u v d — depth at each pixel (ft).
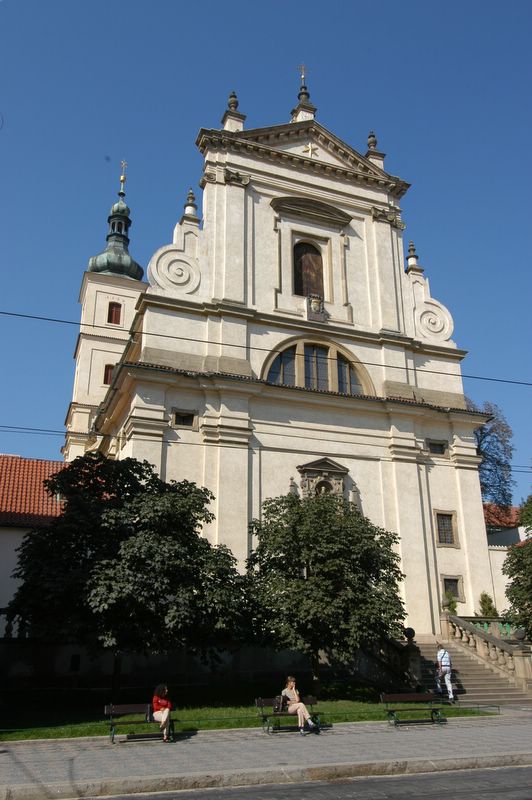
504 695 69.97
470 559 95.09
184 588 57.98
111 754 40.60
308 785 34.88
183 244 94.38
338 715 54.75
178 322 89.86
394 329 102.73
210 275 94.12
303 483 88.89
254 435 88.63
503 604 95.04
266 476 87.86
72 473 65.26
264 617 65.41
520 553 84.17
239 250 96.53
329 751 41.75
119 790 32.99
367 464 94.43
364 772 37.55
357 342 100.42
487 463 156.56
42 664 66.28
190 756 39.96
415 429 98.73
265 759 39.04
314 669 65.87
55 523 61.16
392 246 108.88
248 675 73.36
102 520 59.62
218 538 81.25
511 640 86.12
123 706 45.91
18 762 37.96
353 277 104.73
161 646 58.80
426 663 76.89
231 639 65.31
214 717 52.70
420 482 96.73
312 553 64.95
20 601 58.49
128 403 91.56
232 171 100.53
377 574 67.82
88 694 64.08
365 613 62.59
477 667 77.41
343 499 73.26
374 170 111.65
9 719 52.29
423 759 39.17
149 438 82.58
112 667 68.23
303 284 101.91
